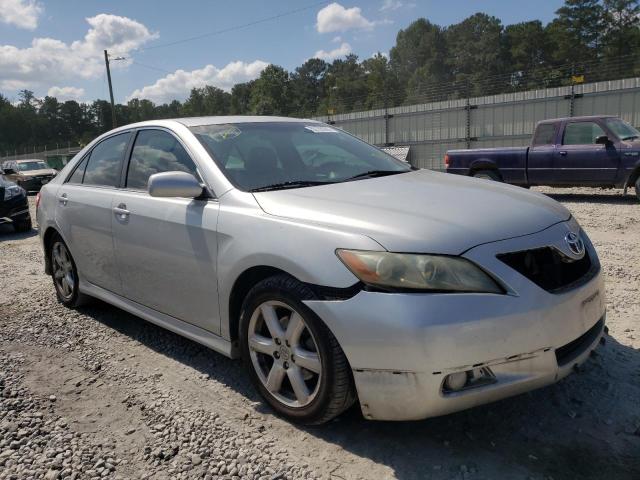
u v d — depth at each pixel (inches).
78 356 157.3
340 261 99.9
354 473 98.7
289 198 119.1
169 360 151.7
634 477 94.0
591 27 3097.9
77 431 116.8
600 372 130.1
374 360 95.4
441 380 92.1
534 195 127.3
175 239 134.3
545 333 96.7
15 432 116.4
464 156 523.8
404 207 109.9
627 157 430.9
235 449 107.5
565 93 810.2
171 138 149.2
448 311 92.0
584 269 111.4
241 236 117.0
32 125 5255.9
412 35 4249.5
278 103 3868.1
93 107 5398.6
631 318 163.8
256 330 118.6
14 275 267.3
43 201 201.0
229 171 132.3
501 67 3666.3
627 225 333.1
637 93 740.0
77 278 190.1
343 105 1222.3
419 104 1007.0
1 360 156.2
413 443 106.5
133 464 104.7
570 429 108.7
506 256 98.3
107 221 160.1
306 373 110.5
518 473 96.3
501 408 117.1
